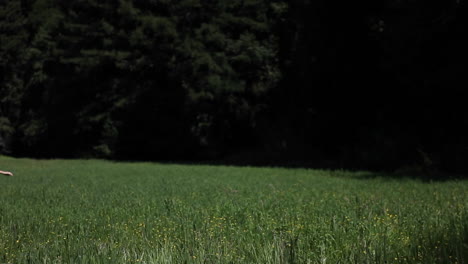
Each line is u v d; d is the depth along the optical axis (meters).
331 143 31.94
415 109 25.33
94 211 8.36
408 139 24.02
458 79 21.31
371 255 4.62
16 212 8.27
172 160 38.00
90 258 4.63
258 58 34.69
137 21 35.91
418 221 6.69
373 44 27.52
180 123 37.38
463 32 21.19
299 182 15.44
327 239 5.38
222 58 34.44
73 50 38.78
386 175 18.89
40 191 12.76
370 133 26.81
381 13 26.83
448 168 20.75
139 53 35.91
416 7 21.48
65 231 6.28
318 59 29.58
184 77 34.47
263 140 36.06
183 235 5.88
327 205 8.68
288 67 34.94
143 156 38.78
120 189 13.20
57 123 40.72
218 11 36.16
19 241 5.68
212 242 5.27
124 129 37.84
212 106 35.59
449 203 8.92
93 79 38.91
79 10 40.12
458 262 4.39
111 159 38.28
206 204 9.21
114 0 36.25
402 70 23.94
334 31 28.75
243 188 13.08
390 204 8.88
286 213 7.46
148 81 36.84
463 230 5.68
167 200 9.23
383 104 27.75
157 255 4.64
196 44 34.28
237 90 34.31
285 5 34.97
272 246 4.94
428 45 22.36
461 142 22.14
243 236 5.75
